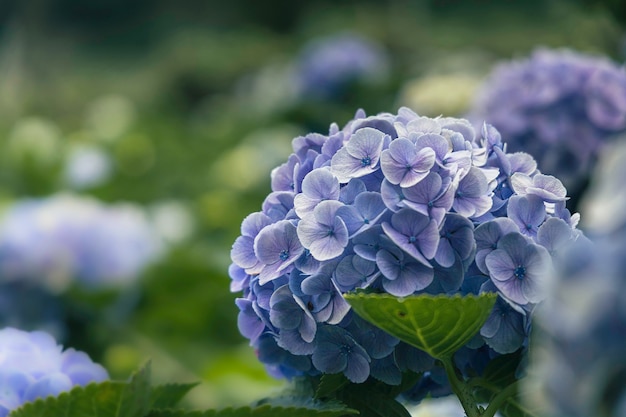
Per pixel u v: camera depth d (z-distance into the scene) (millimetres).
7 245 2152
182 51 7555
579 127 1557
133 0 12156
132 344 2432
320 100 3959
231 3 10906
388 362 1120
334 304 1100
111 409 1150
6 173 3561
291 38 8234
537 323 1061
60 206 2236
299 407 1127
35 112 6523
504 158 1131
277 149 3656
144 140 4340
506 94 1594
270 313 1118
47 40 7676
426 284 1082
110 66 9781
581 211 1562
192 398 2244
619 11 1767
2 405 1195
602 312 948
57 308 2189
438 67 3777
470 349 1139
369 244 1094
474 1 6559
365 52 3990
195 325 2578
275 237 1120
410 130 1134
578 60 1590
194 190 4016
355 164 1113
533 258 1086
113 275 2215
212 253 2875
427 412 1292
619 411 949
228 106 6309
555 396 975
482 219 1104
